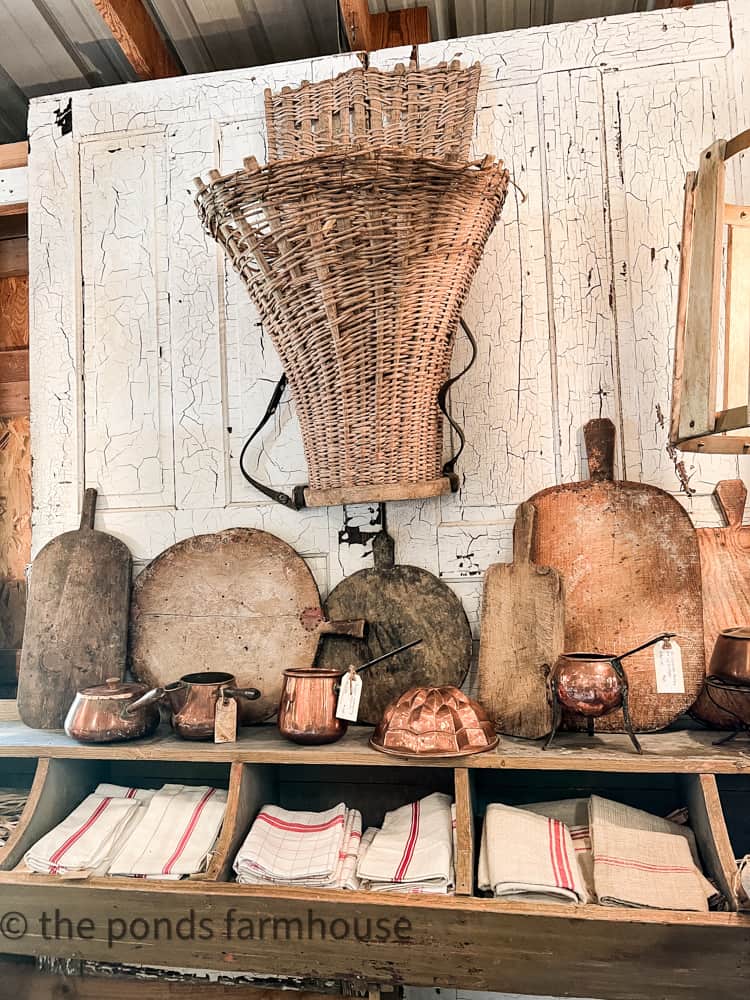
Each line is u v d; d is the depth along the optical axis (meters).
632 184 1.67
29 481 2.10
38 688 1.68
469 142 1.48
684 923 1.16
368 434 1.44
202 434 1.79
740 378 1.45
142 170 1.86
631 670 1.50
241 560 1.71
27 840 1.42
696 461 1.60
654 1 1.96
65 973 1.59
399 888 1.26
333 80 1.48
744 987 1.14
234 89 1.83
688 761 1.28
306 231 1.32
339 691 1.44
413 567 1.64
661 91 1.67
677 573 1.53
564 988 1.19
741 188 1.61
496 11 2.03
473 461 1.68
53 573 1.75
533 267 1.69
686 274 1.44
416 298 1.38
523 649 1.48
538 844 1.31
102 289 1.86
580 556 1.57
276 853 1.35
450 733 1.34
